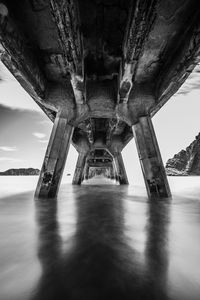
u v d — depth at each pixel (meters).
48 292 2.34
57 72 9.32
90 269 2.87
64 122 10.51
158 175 10.13
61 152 10.49
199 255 3.39
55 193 10.63
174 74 7.64
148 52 7.72
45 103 10.27
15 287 2.45
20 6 5.70
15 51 6.36
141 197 11.21
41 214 6.73
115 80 10.12
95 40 7.07
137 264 3.03
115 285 2.47
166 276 2.69
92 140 19.86
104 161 33.28
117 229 4.92
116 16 6.02
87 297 2.24
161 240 4.12
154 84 10.12
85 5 5.67
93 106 10.53
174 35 6.79
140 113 10.30
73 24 5.18
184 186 23.77
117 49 7.54
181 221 5.77
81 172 22.77
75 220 5.88
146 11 4.68
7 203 8.93
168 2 5.50
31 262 3.11
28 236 4.39
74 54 6.31
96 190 16.12
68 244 3.89
